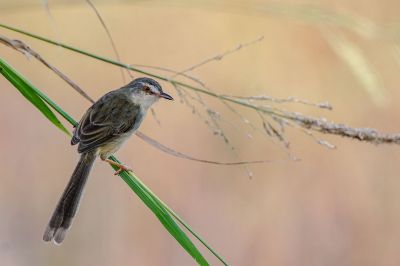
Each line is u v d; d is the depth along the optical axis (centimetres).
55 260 1287
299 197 1381
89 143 757
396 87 1390
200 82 693
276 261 1329
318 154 1409
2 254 1252
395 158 1394
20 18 1499
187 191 1385
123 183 1364
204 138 1431
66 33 1511
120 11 1537
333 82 1456
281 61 1484
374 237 1343
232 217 1360
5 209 1315
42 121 1409
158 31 1552
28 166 1367
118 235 1325
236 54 1513
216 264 1334
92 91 1501
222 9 1008
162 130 1445
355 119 1450
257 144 1405
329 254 1334
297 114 691
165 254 1334
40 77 1489
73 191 693
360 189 1388
